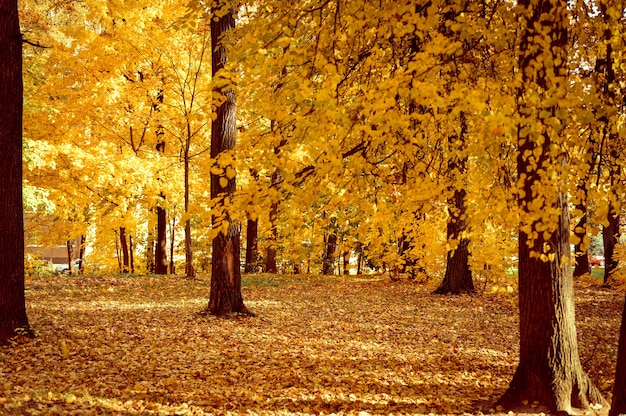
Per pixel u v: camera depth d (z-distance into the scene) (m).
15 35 7.80
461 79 4.51
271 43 4.37
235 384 6.28
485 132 3.97
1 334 7.48
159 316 10.13
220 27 9.94
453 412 5.46
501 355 8.03
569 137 4.71
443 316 11.20
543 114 3.46
